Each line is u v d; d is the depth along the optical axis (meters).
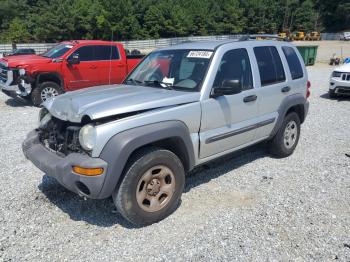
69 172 3.27
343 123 7.93
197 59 4.26
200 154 4.04
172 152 3.74
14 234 3.45
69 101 3.71
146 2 64.75
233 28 77.00
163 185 3.65
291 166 5.22
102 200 4.14
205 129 4.02
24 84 9.52
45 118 3.95
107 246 3.27
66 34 61.88
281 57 5.28
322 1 88.88
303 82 5.67
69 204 4.05
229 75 4.30
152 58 4.88
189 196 4.23
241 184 4.57
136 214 3.45
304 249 3.21
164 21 64.44
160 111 3.56
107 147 3.21
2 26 67.31
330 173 4.96
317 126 7.66
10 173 4.91
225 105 4.19
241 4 80.38
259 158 5.54
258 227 3.56
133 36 62.31
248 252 3.17
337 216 3.78
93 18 60.34
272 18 83.88
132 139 3.25
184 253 3.16
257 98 4.69
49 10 62.09
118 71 11.19
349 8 83.69
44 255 3.14
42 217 3.76
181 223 3.65
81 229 3.55
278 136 5.33
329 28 86.88
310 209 3.92
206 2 77.19
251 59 4.70
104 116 3.27
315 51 23.42
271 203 4.05
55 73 9.94
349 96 11.40
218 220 3.69
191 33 70.75
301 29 84.00
